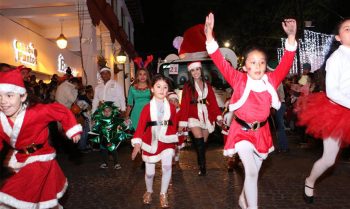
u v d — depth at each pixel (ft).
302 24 66.18
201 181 20.99
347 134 14.61
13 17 40.75
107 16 49.57
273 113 28.89
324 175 21.27
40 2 37.73
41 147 12.54
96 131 25.18
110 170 24.94
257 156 14.01
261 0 85.40
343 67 14.57
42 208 12.35
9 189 11.80
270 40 86.99
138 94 25.73
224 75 13.66
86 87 36.88
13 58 40.22
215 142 35.78
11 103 11.96
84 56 40.24
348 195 17.52
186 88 22.08
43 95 34.58
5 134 12.35
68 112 12.98
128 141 38.24
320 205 16.20
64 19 47.24
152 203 17.43
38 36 49.90
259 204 16.60
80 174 24.07
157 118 16.76
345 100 14.11
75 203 17.87
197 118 21.99
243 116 13.46
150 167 17.03
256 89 13.30
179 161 26.91
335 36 15.17
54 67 56.34
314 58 66.28
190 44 36.37
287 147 29.25
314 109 15.37
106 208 16.99
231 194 18.29
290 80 44.50
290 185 19.52
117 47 66.95
